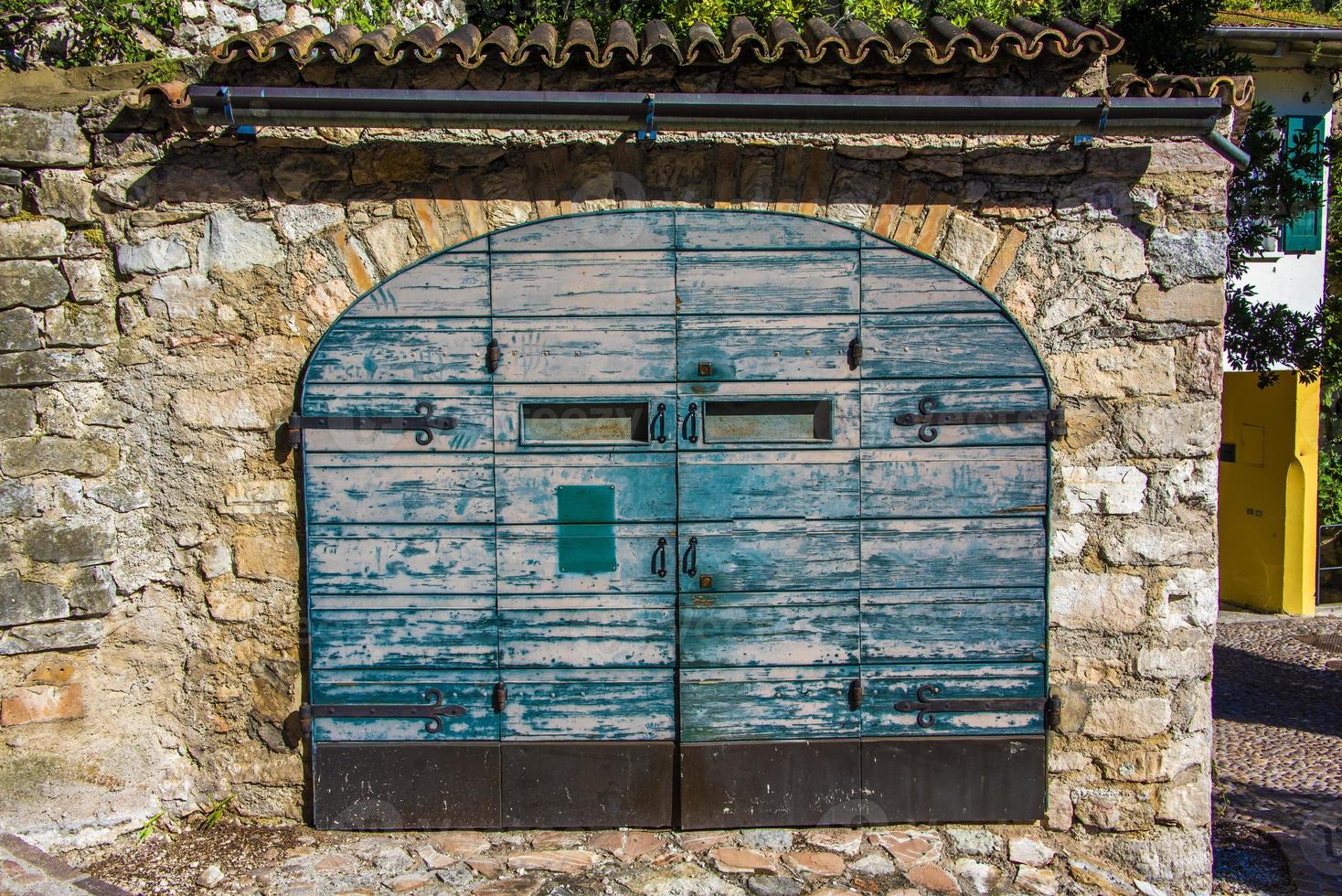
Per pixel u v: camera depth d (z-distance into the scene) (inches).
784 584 163.9
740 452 162.4
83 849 157.1
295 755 166.6
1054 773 166.9
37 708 156.9
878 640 164.9
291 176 158.4
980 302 161.8
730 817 165.9
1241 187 272.5
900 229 160.9
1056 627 165.5
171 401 161.5
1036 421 162.7
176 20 198.4
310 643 163.8
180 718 165.6
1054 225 161.2
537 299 161.0
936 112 148.3
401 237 159.9
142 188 157.3
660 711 165.2
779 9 223.9
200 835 164.2
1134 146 159.2
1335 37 321.1
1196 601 165.3
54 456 156.7
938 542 163.9
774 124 150.9
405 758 165.0
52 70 156.3
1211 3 253.0
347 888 151.3
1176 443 163.8
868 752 165.6
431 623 163.9
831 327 161.9
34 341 155.1
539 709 165.2
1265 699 293.1
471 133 156.7
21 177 154.2
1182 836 165.9
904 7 234.5
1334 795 216.1
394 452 161.9
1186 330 162.7
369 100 144.8
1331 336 274.5
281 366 162.1
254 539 163.8
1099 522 164.7
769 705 165.5
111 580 160.4
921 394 162.7
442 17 246.4
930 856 161.2
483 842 163.5
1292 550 388.5
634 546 163.3
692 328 161.5
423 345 161.3
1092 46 147.5
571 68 151.6
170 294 159.8
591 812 166.1
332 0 218.8
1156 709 165.6
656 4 236.1
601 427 163.5
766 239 160.7
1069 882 158.1
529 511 162.9
